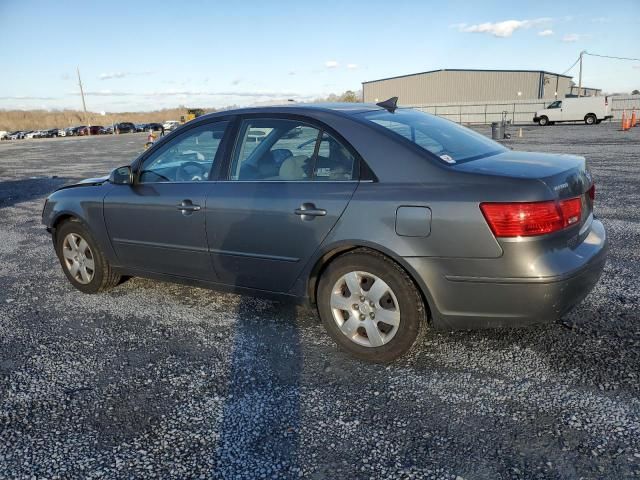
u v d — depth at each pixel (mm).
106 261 4719
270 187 3527
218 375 3277
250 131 3762
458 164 3084
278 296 3678
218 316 4207
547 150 16391
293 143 3535
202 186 3877
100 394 3121
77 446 2641
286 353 3521
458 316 3000
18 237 7543
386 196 3066
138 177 4355
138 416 2877
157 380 3252
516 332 3613
